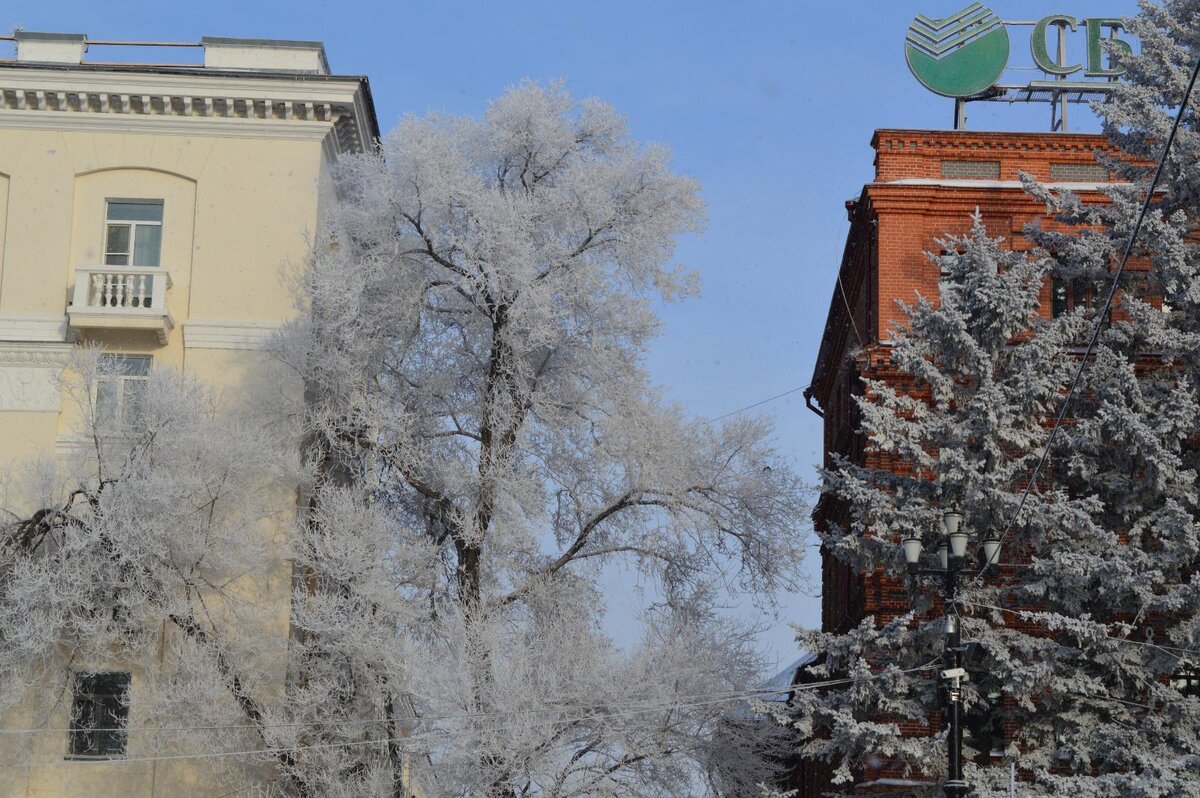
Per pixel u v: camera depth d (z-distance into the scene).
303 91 38.84
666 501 35.59
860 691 29.36
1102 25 39.84
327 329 35.75
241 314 38.03
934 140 38.41
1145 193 31.81
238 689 32.91
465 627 32.62
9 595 31.53
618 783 32.56
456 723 31.16
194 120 39.09
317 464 35.00
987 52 39.41
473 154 36.12
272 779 33.59
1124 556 28.92
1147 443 29.06
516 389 35.66
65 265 38.28
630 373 36.16
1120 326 31.06
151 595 33.06
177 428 33.44
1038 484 30.97
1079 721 28.89
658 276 36.34
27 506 34.50
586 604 35.12
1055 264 32.41
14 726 34.19
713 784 33.78
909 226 37.59
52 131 38.97
